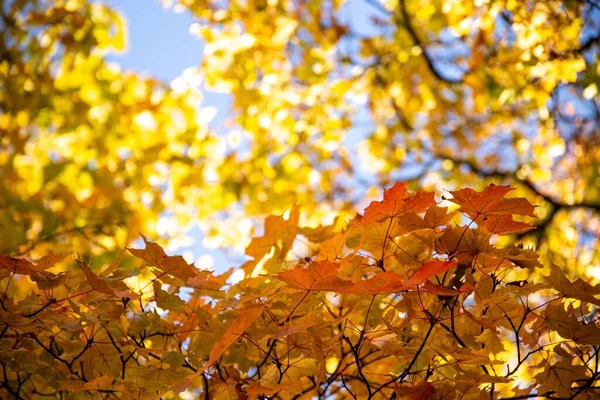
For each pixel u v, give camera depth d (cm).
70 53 568
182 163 691
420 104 648
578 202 591
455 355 174
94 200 571
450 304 187
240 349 203
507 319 185
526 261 176
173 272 185
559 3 374
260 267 217
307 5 617
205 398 198
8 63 514
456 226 173
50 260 185
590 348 194
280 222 218
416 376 198
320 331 180
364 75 626
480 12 416
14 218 486
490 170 663
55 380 197
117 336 194
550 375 183
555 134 528
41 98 555
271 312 185
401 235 180
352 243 209
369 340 183
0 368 224
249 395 179
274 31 617
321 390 218
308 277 162
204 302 220
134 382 177
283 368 184
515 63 401
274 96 641
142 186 670
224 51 630
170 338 209
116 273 190
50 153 666
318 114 653
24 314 182
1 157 537
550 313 180
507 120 579
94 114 682
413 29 611
